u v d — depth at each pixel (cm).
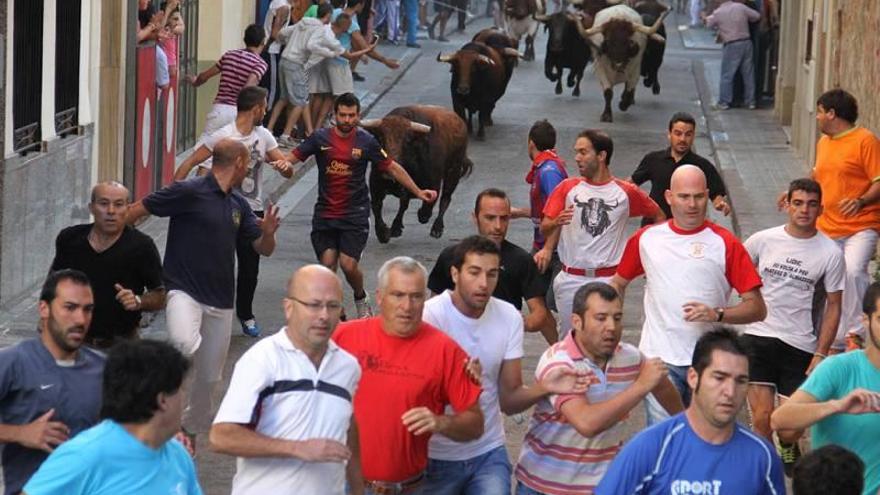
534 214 1712
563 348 1040
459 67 3281
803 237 1320
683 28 6016
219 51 3083
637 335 1850
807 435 1368
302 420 909
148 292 1285
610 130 3481
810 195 1308
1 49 1712
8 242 1781
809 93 2938
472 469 1052
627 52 3588
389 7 4934
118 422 779
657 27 3784
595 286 1030
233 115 2547
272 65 3144
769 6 3834
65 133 2030
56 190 1955
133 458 775
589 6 4125
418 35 5434
